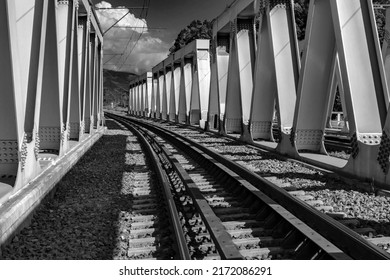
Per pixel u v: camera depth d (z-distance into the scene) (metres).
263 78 14.83
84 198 6.93
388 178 6.70
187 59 31.94
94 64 17.38
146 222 5.52
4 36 5.28
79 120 12.58
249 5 15.35
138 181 8.52
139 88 59.50
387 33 16.53
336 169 8.35
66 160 8.88
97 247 4.61
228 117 19.27
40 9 6.59
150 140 18.58
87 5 13.47
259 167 9.77
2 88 5.53
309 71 10.20
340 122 26.22
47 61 8.46
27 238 4.84
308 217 5.16
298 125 10.65
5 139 5.75
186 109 30.75
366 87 7.96
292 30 12.47
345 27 8.12
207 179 8.60
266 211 5.61
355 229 4.85
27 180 6.14
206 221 4.90
